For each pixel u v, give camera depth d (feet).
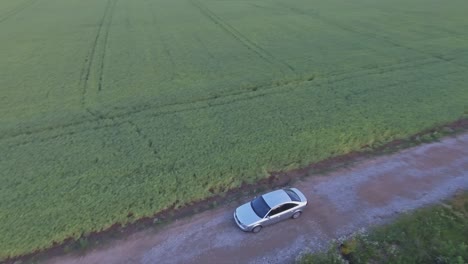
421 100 91.97
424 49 132.87
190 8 213.25
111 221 55.93
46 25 176.96
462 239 50.11
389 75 109.19
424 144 75.20
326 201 59.57
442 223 53.36
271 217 53.26
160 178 64.95
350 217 56.08
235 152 72.13
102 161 69.92
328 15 190.19
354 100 93.04
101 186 63.16
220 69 118.32
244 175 66.08
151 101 94.79
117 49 140.97
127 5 222.48
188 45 145.28
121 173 66.49
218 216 56.95
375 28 164.14
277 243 51.67
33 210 58.08
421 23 170.30
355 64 119.55
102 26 174.19
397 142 76.23
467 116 84.58
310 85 103.55
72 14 199.72
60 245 52.60
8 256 50.90
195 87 103.65
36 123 84.69
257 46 142.31
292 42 146.51
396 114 85.61
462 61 119.24
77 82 109.81
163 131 79.87
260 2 227.81
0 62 127.95
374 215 56.29
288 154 71.56
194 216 57.11
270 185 63.87
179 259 49.52
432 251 48.16
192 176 65.46
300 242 51.72
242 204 59.31
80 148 74.18
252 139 76.38
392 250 48.44
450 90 97.30
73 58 131.34
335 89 100.01
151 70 118.73
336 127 80.53
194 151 72.59
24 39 154.81
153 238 53.11
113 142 76.13
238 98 95.91
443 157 70.74
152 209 58.18
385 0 225.15
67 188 62.85
